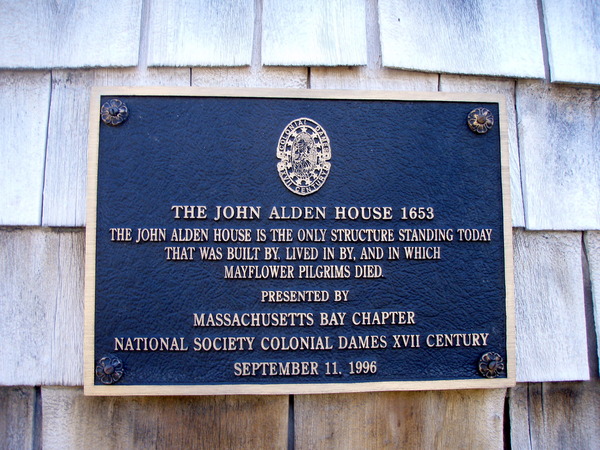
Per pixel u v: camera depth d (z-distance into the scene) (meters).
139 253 1.70
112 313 1.67
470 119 1.82
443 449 1.81
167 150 1.74
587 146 1.96
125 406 1.77
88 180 1.71
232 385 1.68
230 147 1.75
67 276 1.79
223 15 1.87
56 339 1.77
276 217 1.74
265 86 1.86
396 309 1.74
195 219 1.72
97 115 1.73
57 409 1.76
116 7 1.86
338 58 1.87
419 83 1.91
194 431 1.76
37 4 1.85
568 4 1.97
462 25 1.93
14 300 1.77
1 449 1.76
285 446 1.77
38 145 1.81
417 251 1.77
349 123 1.79
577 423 1.89
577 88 1.97
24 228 1.80
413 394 1.82
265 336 1.71
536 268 1.90
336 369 1.71
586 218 1.92
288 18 1.88
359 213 1.76
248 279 1.72
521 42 1.95
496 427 1.83
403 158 1.80
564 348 1.88
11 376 1.75
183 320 1.69
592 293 1.93
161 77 1.85
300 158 1.76
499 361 1.74
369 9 1.92
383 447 1.79
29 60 1.82
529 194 1.91
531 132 1.94
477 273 1.78
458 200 1.80
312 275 1.73
